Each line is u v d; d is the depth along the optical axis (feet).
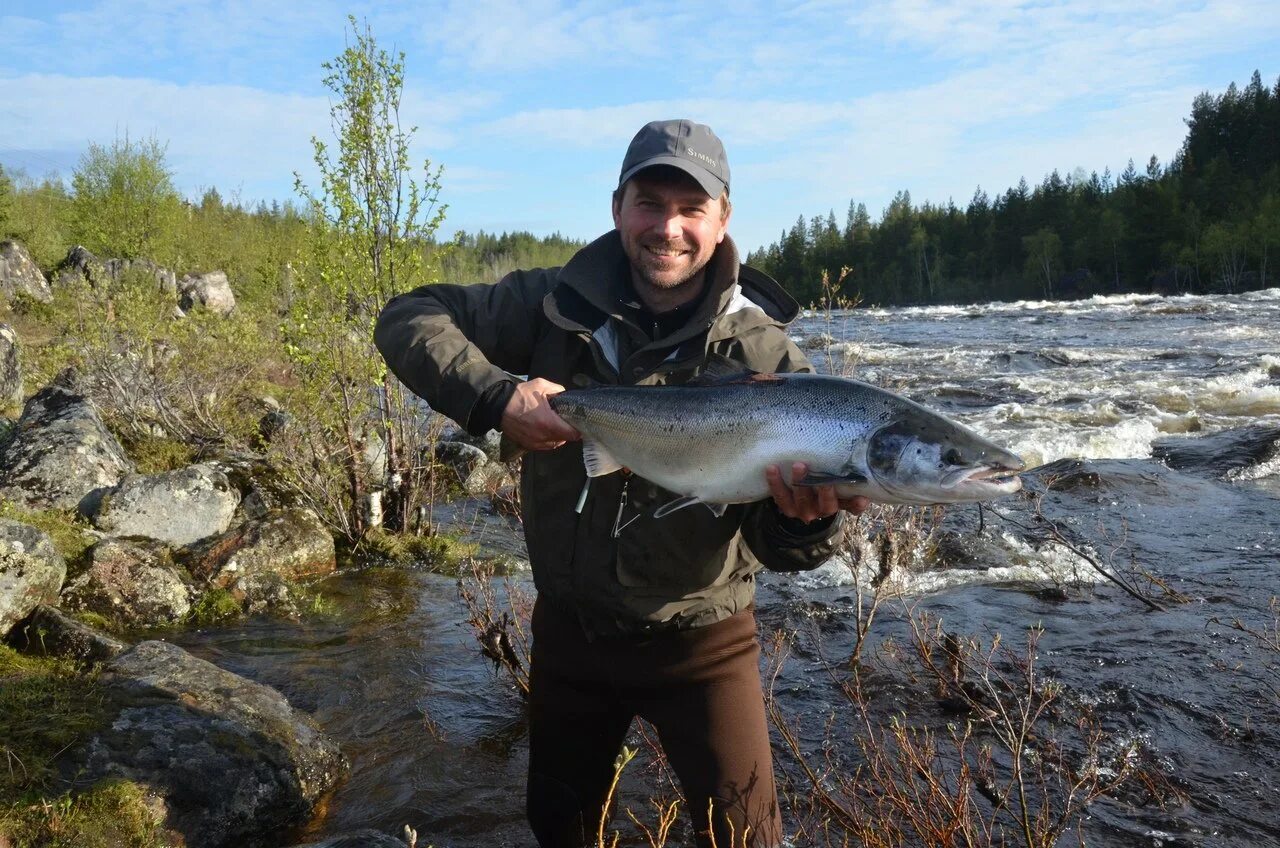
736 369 9.12
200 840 12.32
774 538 8.94
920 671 17.98
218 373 40.45
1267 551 24.98
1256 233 233.55
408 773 15.07
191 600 22.47
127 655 15.99
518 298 9.96
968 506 30.12
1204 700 16.26
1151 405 49.37
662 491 9.05
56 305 68.95
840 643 19.72
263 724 14.55
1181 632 19.49
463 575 26.14
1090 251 291.58
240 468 30.99
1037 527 27.76
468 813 13.91
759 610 22.00
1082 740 15.11
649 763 15.19
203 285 94.38
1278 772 13.96
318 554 26.04
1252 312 113.91
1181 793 13.46
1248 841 12.31
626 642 9.26
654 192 9.00
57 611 18.66
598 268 9.60
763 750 9.25
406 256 29.01
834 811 13.01
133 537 24.76
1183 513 29.09
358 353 28.68
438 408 8.93
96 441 27.68
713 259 9.55
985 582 23.41
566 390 9.23
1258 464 34.42
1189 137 351.05
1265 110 312.50
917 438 8.41
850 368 27.81
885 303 341.82
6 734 12.84
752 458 8.73
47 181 128.47
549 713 9.88
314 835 13.30
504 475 37.40
